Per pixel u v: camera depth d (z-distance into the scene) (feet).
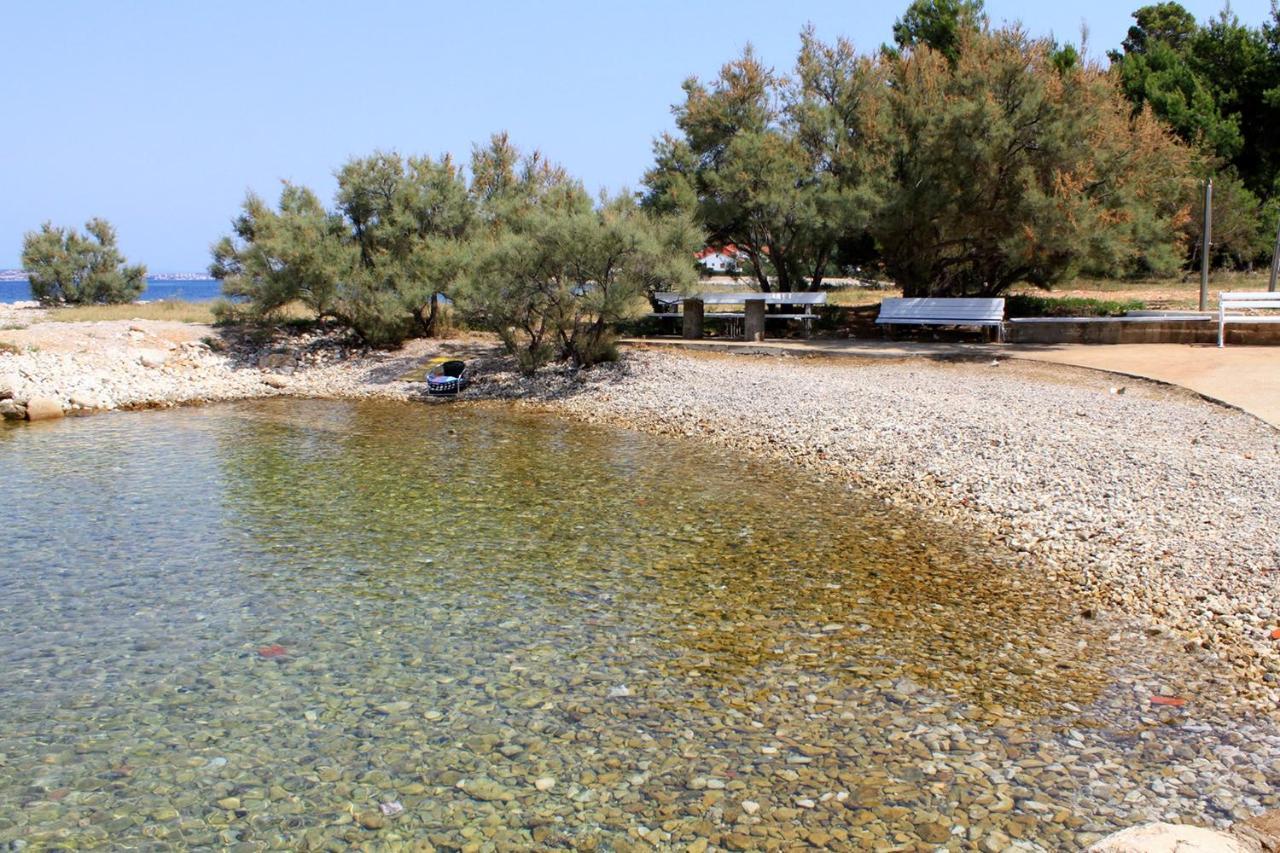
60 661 26.14
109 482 48.32
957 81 86.33
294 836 18.06
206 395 80.74
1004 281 92.63
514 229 91.25
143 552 36.19
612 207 83.46
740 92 98.89
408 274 95.66
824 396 63.77
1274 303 72.18
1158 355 69.72
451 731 21.95
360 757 20.86
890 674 24.70
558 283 80.53
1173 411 52.42
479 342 98.84
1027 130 80.43
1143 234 82.99
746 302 90.12
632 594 31.12
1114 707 22.70
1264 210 133.39
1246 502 36.55
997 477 43.27
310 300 95.35
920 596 30.58
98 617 29.43
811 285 107.34
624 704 23.18
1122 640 26.73
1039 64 83.76
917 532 37.68
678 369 78.13
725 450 55.11
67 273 139.85
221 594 31.42
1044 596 30.40
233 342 97.19
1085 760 20.26
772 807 18.65
